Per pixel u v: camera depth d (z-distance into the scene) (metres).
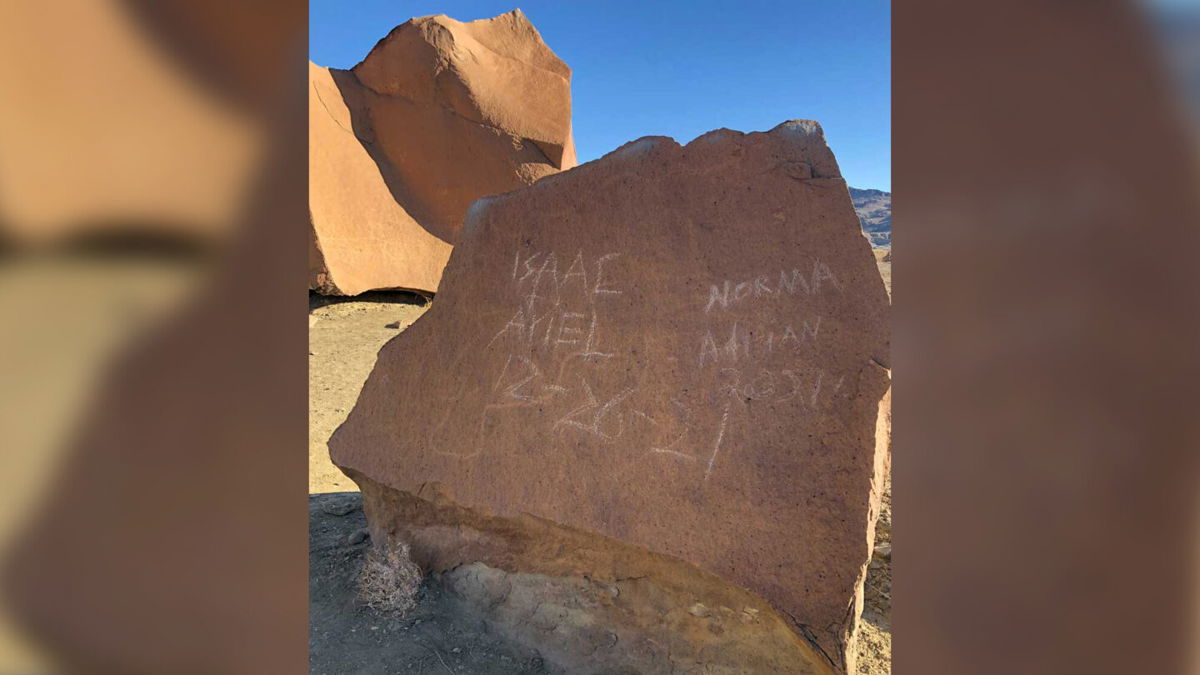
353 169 10.06
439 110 10.66
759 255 2.59
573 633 2.61
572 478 2.58
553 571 2.65
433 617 2.81
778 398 2.40
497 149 10.84
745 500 2.32
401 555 2.97
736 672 2.35
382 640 2.67
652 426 2.52
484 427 2.81
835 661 2.07
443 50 10.46
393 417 3.02
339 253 9.47
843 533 2.19
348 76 10.75
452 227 10.91
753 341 2.50
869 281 2.44
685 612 2.42
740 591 2.29
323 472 4.53
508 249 3.00
